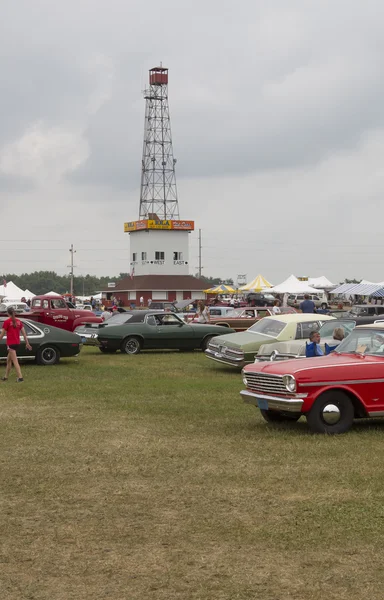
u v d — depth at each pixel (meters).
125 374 18.19
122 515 6.64
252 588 4.98
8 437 10.20
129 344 23.83
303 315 18.44
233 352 18.14
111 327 23.75
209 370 19.19
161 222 94.25
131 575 5.23
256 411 12.49
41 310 30.25
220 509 6.79
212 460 8.76
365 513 6.55
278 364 10.78
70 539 5.99
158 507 6.88
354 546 5.75
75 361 21.53
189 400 13.78
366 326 11.28
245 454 9.03
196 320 27.19
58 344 20.44
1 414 12.17
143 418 11.77
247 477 7.93
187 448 9.42
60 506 6.93
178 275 95.25
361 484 7.56
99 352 24.89
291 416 11.41
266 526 6.27
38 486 7.65
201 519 6.49
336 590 4.94
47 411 12.50
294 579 5.12
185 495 7.28
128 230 99.00
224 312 31.83
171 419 11.66
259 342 18.00
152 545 5.84
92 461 8.75
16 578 5.18
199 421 11.49
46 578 5.18
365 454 8.94
